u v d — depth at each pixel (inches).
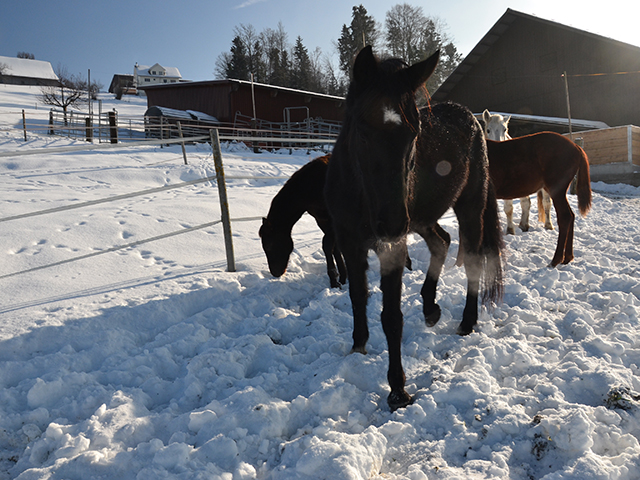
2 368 100.7
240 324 131.3
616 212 331.3
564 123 794.2
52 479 68.2
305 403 84.5
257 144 827.4
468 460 69.0
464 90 1074.1
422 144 98.0
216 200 311.9
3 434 80.9
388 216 72.0
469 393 84.2
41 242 191.6
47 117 1278.3
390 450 73.4
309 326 128.6
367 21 1889.8
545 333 114.3
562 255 178.7
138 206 274.1
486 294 126.2
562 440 69.3
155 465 67.1
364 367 99.0
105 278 161.8
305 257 204.1
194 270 172.6
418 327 126.3
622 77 804.0
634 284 143.8
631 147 605.3
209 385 94.8
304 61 2431.1
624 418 74.9
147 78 3858.3
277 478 66.1
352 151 86.5
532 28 920.3
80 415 87.4
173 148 703.7
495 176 208.2
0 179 399.2
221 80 909.2
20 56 3848.4
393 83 74.1
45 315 127.9
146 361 106.3
